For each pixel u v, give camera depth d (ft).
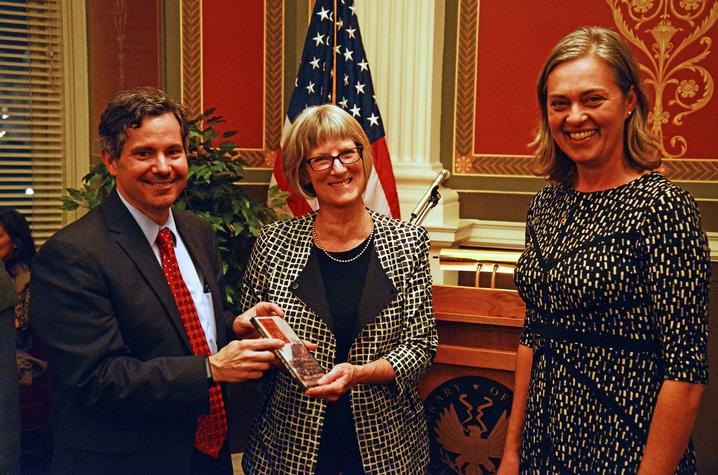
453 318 8.27
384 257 7.31
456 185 12.83
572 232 6.12
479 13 12.40
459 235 12.26
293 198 11.71
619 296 5.72
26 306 11.39
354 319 7.16
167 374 6.16
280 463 7.14
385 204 11.54
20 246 11.60
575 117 5.84
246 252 10.92
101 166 10.53
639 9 11.64
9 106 14.46
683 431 5.51
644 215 5.66
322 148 7.14
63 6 14.57
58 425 6.41
